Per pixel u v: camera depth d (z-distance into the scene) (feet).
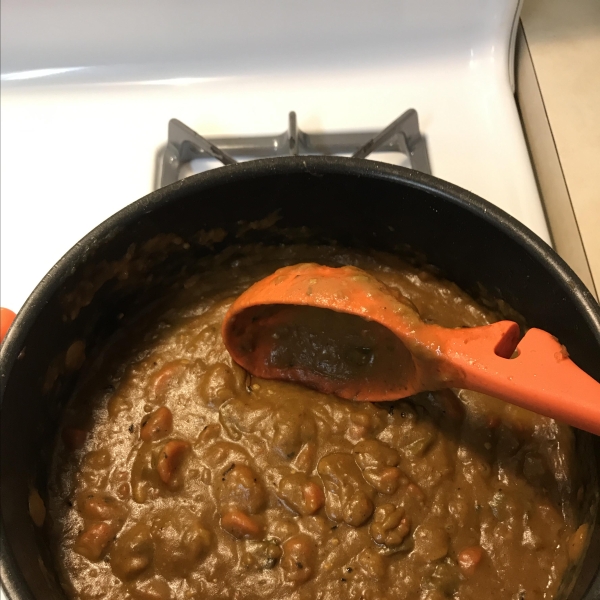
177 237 2.44
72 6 3.09
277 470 2.31
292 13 3.13
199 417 2.44
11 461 1.97
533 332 1.83
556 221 3.01
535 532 2.20
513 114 3.05
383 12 3.13
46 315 2.05
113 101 3.24
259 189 2.29
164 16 3.13
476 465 2.32
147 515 2.25
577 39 3.16
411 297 2.69
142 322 2.71
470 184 2.85
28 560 1.83
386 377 2.33
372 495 2.24
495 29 3.15
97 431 2.46
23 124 3.18
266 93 3.23
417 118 2.97
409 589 2.10
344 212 2.46
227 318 2.33
